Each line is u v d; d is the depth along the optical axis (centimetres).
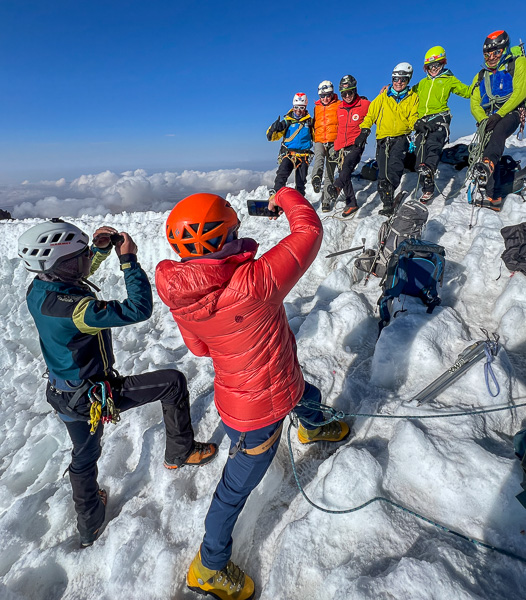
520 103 420
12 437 379
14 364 543
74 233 200
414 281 325
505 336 294
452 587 147
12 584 217
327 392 293
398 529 186
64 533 249
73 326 200
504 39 418
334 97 573
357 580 160
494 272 363
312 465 242
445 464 199
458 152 570
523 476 172
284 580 182
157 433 284
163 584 197
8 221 1089
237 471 175
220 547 178
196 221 137
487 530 176
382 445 235
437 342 288
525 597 150
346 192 546
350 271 438
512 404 241
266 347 159
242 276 143
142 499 251
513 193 450
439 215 463
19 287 738
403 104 482
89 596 209
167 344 434
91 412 210
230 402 170
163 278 147
